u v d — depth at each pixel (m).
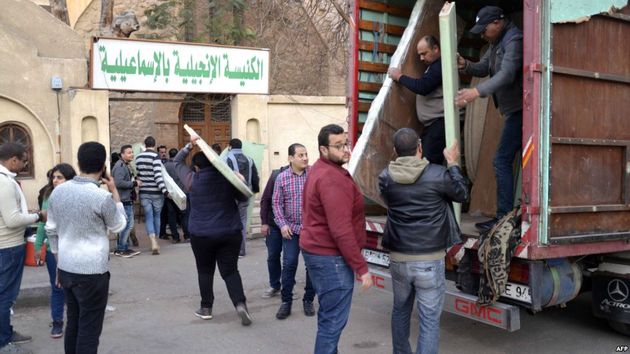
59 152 9.62
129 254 9.44
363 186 5.40
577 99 4.34
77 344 4.12
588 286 5.40
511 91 4.78
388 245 4.32
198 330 5.76
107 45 9.90
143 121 15.15
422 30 5.95
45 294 6.71
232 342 5.41
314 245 4.07
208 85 11.02
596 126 4.46
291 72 16.64
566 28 4.27
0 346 5.06
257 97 11.66
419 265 4.13
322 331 4.09
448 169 4.18
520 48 4.57
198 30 15.72
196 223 5.79
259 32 16.12
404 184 4.16
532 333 5.62
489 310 4.36
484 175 6.21
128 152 9.59
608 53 4.54
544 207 4.12
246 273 8.19
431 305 4.17
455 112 4.66
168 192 9.41
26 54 9.32
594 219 4.43
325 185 3.96
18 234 5.03
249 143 10.73
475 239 4.54
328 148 4.05
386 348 5.23
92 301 4.10
